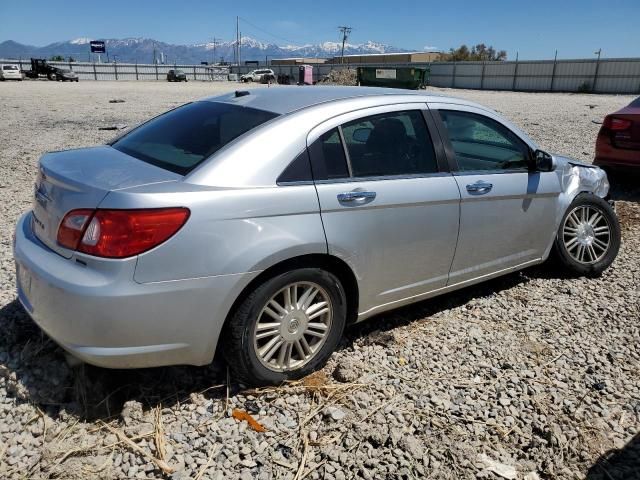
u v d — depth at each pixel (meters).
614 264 5.27
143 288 2.59
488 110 4.20
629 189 8.03
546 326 4.04
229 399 3.03
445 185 3.69
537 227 4.46
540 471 2.67
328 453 2.67
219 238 2.74
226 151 2.93
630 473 2.65
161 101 23.73
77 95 27.53
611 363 3.59
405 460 2.65
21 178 8.27
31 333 3.46
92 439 2.71
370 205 3.28
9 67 48.34
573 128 15.39
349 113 3.34
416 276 3.69
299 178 3.05
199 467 2.58
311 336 3.29
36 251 2.89
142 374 3.16
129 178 2.82
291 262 3.03
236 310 2.91
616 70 48.59
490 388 3.28
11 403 2.93
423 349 3.66
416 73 31.67
